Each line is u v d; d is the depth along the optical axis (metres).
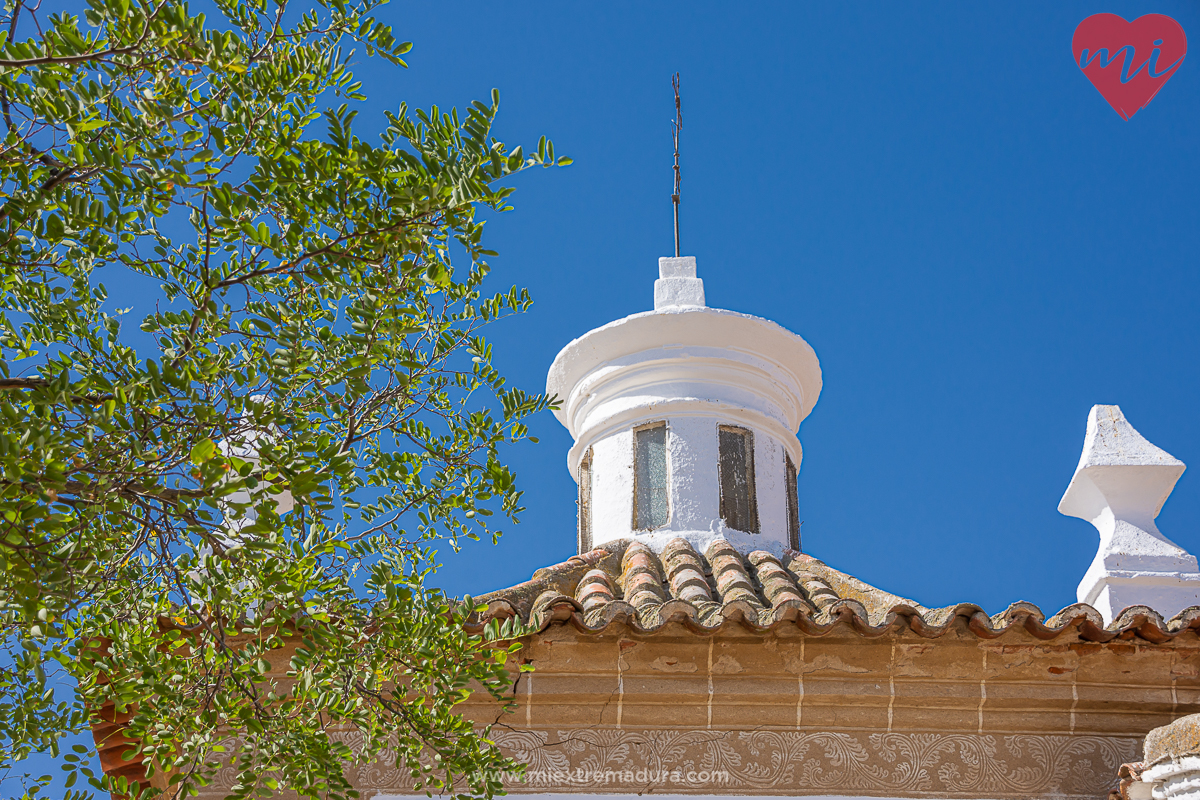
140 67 4.12
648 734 6.51
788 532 9.12
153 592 5.16
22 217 4.18
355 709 5.33
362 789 6.36
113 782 5.14
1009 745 6.57
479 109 4.38
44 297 4.91
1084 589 7.66
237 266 4.70
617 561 8.12
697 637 6.38
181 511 4.27
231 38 4.23
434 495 5.50
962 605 6.30
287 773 4.77
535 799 6.35
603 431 9.27
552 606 6.14
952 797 6.43
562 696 6.43
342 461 4.07
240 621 5.55
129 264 4.95
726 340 9.27
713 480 8.80
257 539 4.41
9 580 3.72
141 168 4.08
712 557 8.09
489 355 5.69
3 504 3.45
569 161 4.39
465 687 5.59
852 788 6.42
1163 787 5.81
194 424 4.25
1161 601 7.33
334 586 5.17
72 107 3.88
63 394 3.76
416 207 4.32
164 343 4.81
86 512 3.88
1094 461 7.84
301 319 4.89
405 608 5.07
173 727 4.87
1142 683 6.54
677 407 9.02
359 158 4.41
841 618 6.33
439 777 6.36
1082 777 6.52
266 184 4.41
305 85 4.75
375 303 4.58
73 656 4.96
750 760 6.47
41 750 5.27
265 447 3.96
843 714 6.54
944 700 6.52
